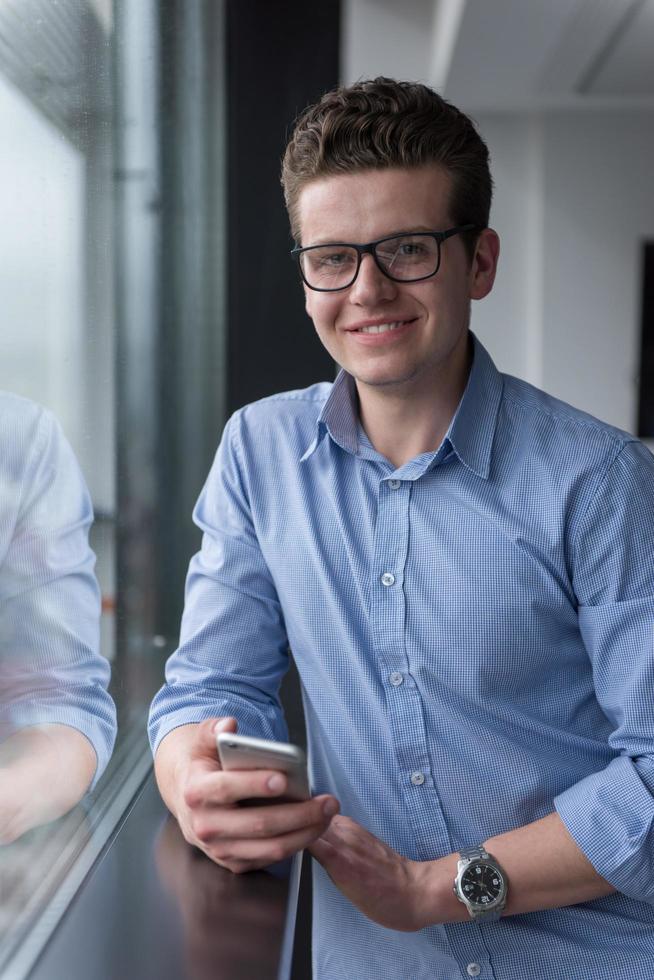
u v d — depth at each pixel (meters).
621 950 1.21
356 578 1.23
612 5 4.25
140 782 1.46
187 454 2.33
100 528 1.46
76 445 1.32
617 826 1.09
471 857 1.11
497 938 1.22
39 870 1.05
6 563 1.03
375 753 1.22
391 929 1.18
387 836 1.23
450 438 1.18
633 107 6.09
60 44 1.20
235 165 2.41
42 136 1.13
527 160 6.46
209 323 2.42
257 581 1.31
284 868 1.10
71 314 1.29
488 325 6.54
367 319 1.13
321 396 1.35
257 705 1.27
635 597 1.14
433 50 5.35
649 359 6.36
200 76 2.27
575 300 6.38
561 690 1.21
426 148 1.10
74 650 1.23
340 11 2.41
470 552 1.18
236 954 0.93
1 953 0.91
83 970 0.89
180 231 2.16
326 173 1.11
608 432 1.19
